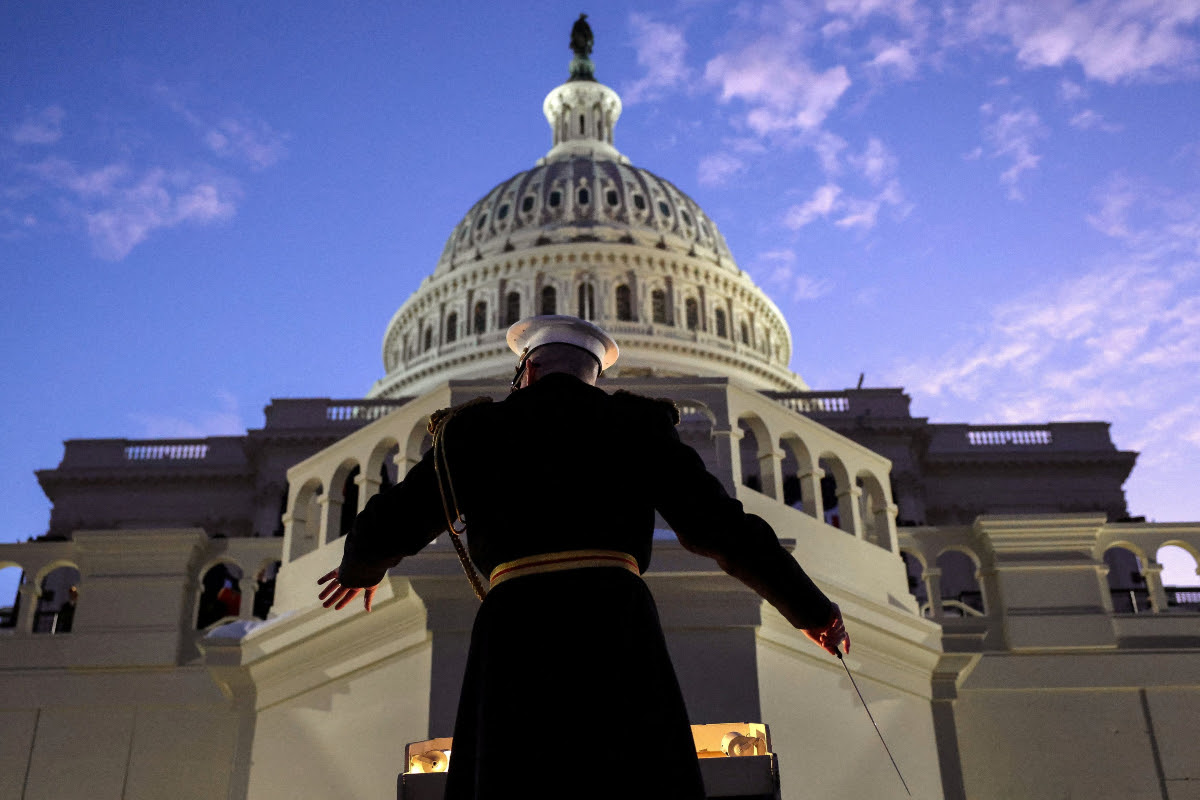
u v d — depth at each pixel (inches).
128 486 2142.0
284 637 292.0
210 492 2137.1
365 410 2206.0
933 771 302.4
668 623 252.1
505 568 92.3
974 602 742.5
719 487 93.2
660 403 101.8
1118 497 2133.4
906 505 2027.6
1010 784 336.2
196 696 346.6
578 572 90.0
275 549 386.0
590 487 93.3
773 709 256.2
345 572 102.9
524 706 84.3
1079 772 339.0
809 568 283.3
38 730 345.4
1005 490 2150.6
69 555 380.2
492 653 88.0
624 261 3134.8
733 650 251.0
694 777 83.9
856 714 283.0
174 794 335.9
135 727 345.1
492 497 94.9
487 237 3368.6
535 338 111.5
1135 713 347.9
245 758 299.3
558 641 86.5
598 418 97.5
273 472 2076.8
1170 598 943.0
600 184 3410.4
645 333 2982.3
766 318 3388.3
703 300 3186.5
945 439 2231.8
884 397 2176.4
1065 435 2214.6
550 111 4010.8
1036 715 345.4
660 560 252.7
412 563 256.2
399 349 3405.5
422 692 253.6
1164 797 336.5
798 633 273.4
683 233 3393.2
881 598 308.5
